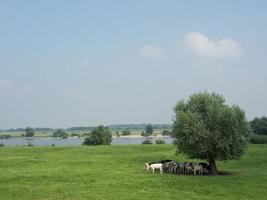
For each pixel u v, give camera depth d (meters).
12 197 37.97
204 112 58.41
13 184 45.00
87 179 48.72
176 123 59.34
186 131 57.06
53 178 49.22
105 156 76.56
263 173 58.19
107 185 44.66
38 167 60.31
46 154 80.75
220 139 56.34
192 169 56.38
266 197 39.41
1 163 64.31
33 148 92.56
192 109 59.53
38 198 37.62
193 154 58.41
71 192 40.47
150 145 99.81
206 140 56.47
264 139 110.44
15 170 56.59
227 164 68.19
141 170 58.53
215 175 55.38
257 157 75.12
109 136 125.62
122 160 70.62
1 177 49.66
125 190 41.84
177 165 57.12
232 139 56.75
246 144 57.91
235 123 56.69
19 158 71.12
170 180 48.44
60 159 70.56
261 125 138.62
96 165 63.47
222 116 56.50
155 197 38.53
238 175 55.41
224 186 44.78
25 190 41.34
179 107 60.72
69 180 47.91
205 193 41.25
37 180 47.78
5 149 90.75
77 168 59.41
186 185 45.22
